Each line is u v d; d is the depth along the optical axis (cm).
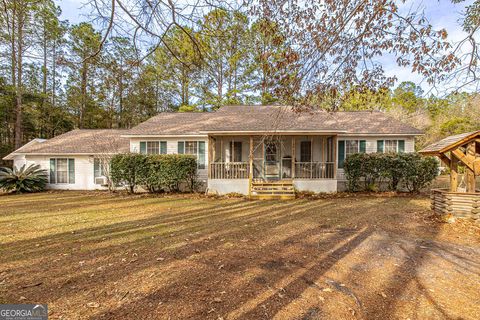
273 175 1327
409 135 1291
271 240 506
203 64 493
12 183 1305
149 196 1166
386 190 1231
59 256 421
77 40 1343
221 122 1274
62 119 2347
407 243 477
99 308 265
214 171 1205
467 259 398
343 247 460
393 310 262
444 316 252
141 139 1398
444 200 639
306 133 1113
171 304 271
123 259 405
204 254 426
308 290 302
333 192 1157
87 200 1062
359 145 1332
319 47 378
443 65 377
